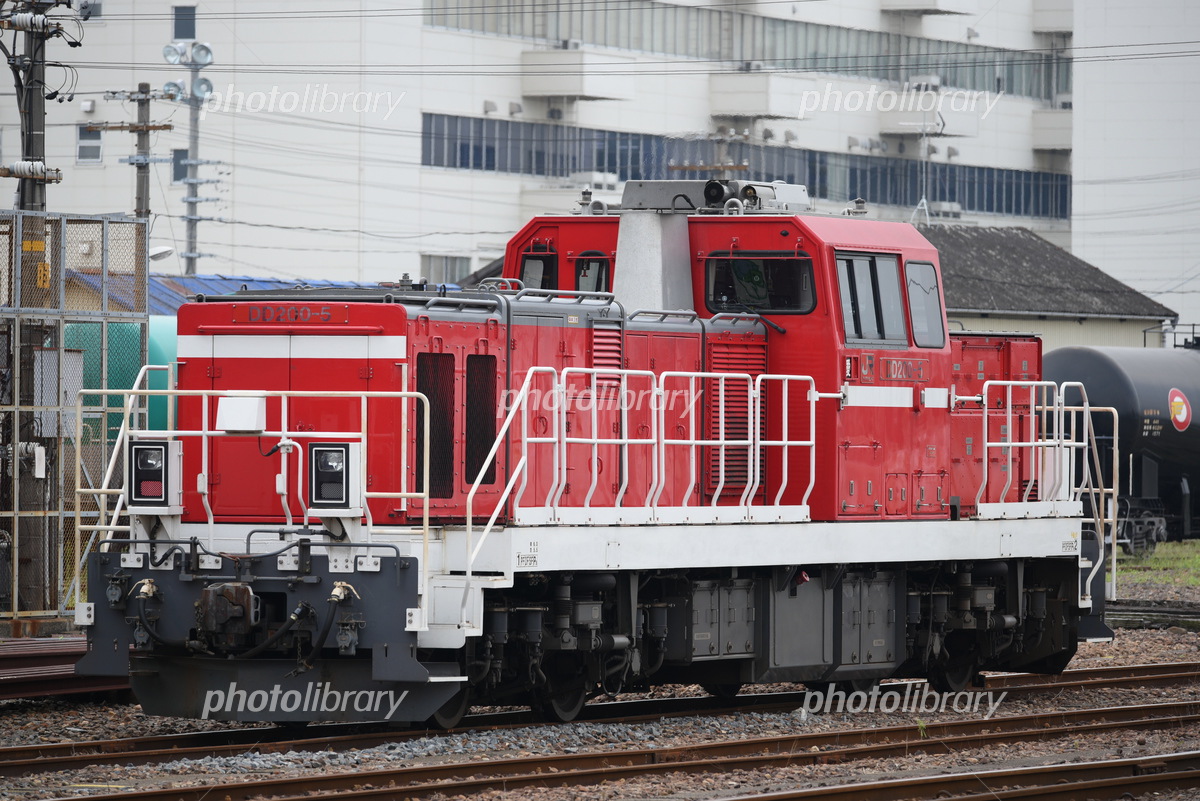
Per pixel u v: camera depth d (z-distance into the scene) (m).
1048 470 41.03
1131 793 26.23
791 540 33.19
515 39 138.25
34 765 25.91
